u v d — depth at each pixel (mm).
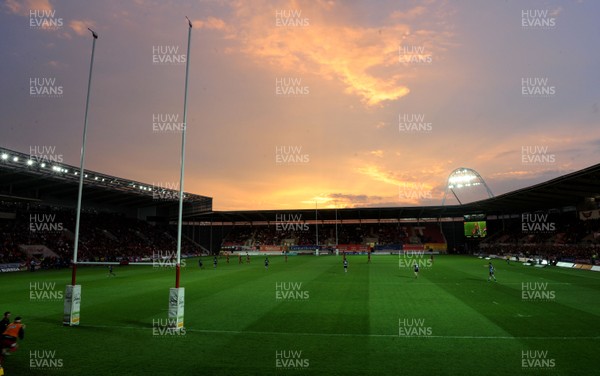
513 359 11781
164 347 13242
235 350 12875
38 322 17219
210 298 23750
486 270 42656
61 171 51000
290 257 78938
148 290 27938
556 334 14664
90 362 11734
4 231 54594
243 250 98688
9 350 12016
